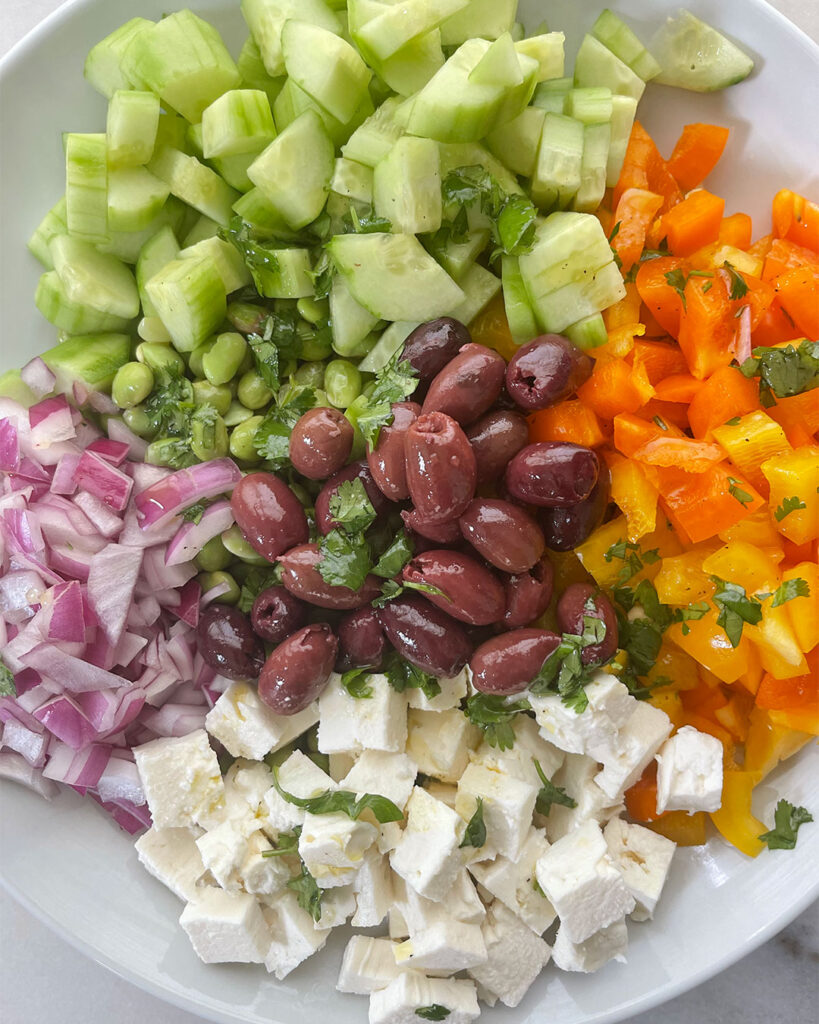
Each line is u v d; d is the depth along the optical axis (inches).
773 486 11.3
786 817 11.8
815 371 11.4
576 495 11.1
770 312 11.9
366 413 11.3
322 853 11.6
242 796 12.1
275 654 11.4
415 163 11.2
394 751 11.9
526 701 11.8
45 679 11.8
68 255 11.9
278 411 12.0
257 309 12.1
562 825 12.2
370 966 11.9
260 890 11.9
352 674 11.8
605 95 11.7
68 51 12.0
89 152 11.6
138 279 12.1
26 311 12.5
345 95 11.4
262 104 11.6
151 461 12.2
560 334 11.7
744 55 12.0
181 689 12.4
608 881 11.5
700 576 11.6
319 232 12.0
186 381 12.1
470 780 11.9
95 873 12.1
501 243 11.5
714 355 11.7
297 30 11.3
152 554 12.1
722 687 12.2
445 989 11.9
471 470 10.9
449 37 11.8
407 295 11.6
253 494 11.4
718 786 11.6
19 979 13.3
